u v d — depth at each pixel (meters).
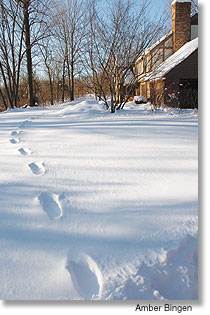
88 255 1.56
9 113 9.84
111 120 5.94
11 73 16.00
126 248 1.61
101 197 2.21
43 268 1.50
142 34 7.24
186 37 15.58
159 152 3.21
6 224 1.89
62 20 19.41
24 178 2.63
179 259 1.57
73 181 2.52
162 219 1.88
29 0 13.13
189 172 2.61
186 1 15.24
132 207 2.04
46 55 23.36
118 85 8.13
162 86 12.83
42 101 32.88
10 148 3.69
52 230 1.82
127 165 2.85
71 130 4.67
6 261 1.55
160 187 2.34
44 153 3.38
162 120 5.78
